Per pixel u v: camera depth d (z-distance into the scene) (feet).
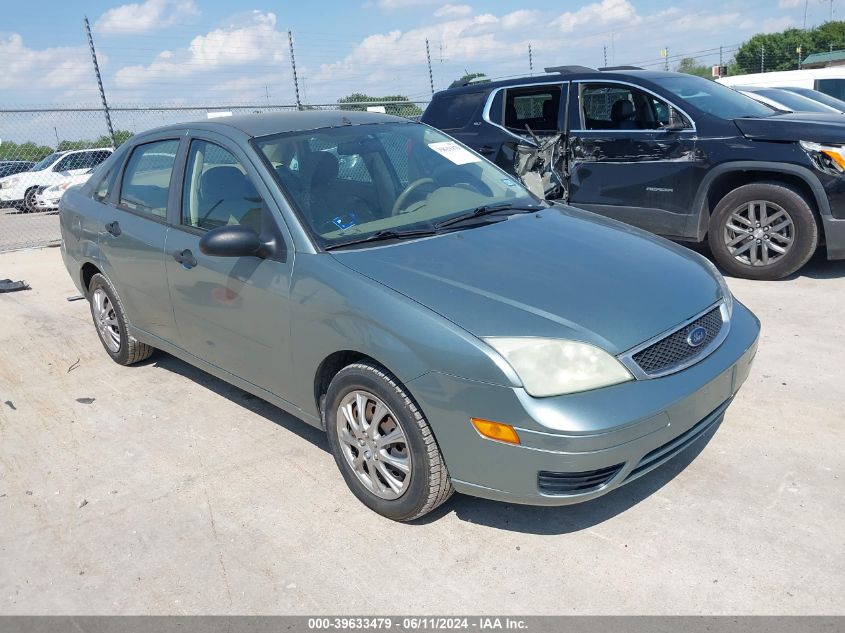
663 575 8.86
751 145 19.47
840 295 18.44
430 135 14.55
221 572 9.58
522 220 12.34
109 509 11.23
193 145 13.58
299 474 11.82
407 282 9.85
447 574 9.21
